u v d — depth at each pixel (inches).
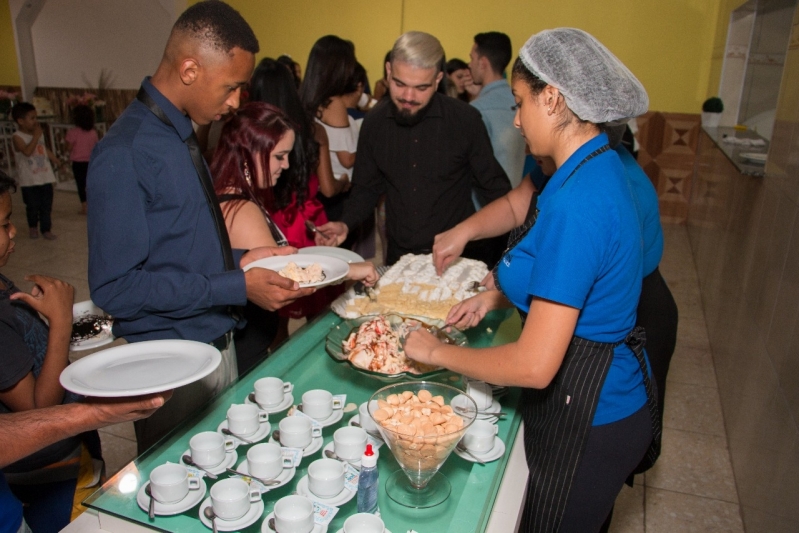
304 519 37.7
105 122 300.0
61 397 55.2
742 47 210.7
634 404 51.4
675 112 238.2
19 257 197.3
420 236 104.7
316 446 46.6
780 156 97.7
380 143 102.7
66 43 301.0
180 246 58.8
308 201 97.8
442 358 47.8
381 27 260.8
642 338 50.6
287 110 97.3
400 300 72.2
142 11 284.4
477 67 139.5
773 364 84.2
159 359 43.3
